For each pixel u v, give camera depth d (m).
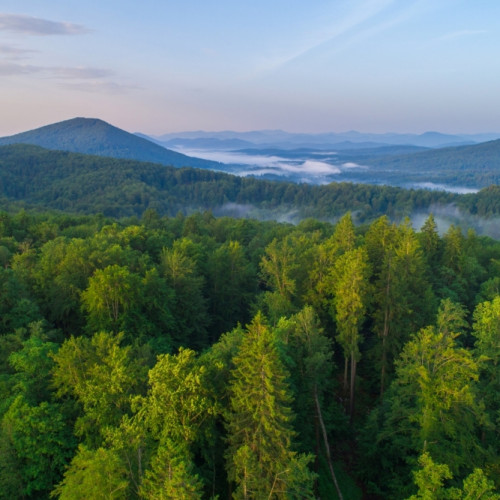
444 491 19.39
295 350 31.00
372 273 46.47
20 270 43.31
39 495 21.89
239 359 23.09
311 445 31.95
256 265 65.44
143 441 19.78
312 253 50.28
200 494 16.39
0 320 33.88
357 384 44.78
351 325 36.69
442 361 25.75
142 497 17.89
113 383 22.41
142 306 38.69
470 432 25.64
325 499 30.52
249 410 21.94
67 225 84.50
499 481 23.70
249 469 19.80
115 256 45.12
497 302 31.77
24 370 25.83
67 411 23.89
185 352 22.34
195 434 21.06
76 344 25.52
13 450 21.06
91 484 16.88
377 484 31.80
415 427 27.70
